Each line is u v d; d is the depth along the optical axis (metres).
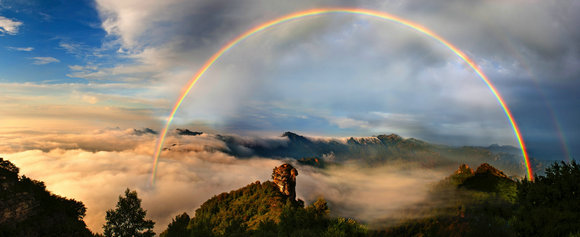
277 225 42.19
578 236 14.62
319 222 38.94
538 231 16.53
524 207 18.56
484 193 66.88
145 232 67.88
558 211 16.72
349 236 35.97
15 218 51.91
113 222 65.06
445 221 58.53
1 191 52.31
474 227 30.47
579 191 17.92
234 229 50.53
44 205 59.16
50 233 54.78
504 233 25.05
